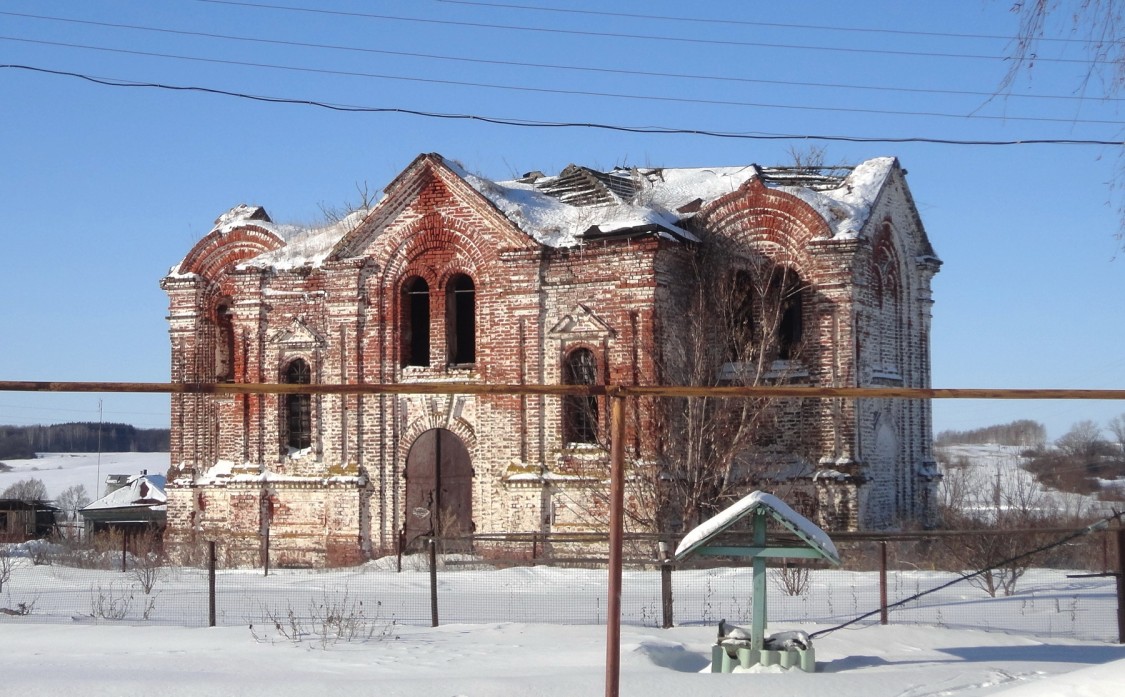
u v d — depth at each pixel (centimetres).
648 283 2786
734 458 2734
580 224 2920
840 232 2783
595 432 2839
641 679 1190
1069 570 2370
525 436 2898
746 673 1247
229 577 2550
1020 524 2445
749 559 2550
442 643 1493
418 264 3067
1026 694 933
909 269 3148
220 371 3447
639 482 2703
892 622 1680
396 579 2395
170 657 1413
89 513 5803
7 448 16300
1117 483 6062
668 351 2795
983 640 1489
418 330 3150
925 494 3088
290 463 3178
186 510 3309
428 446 3041
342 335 3119
